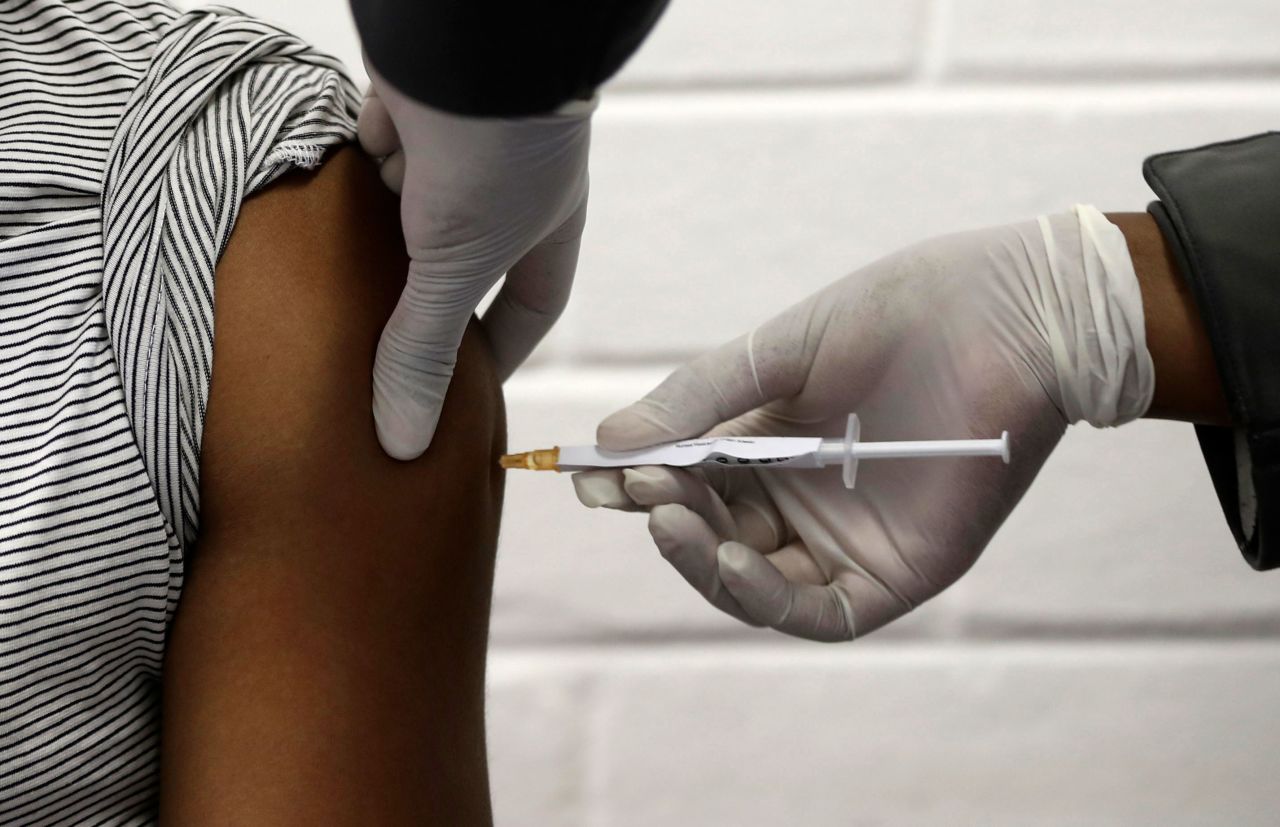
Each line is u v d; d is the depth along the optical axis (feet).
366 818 2.26
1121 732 3.64
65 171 2.28
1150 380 2.58
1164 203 2.56
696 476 2.64
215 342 2.29
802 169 3.51
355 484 2.31
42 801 2.29
